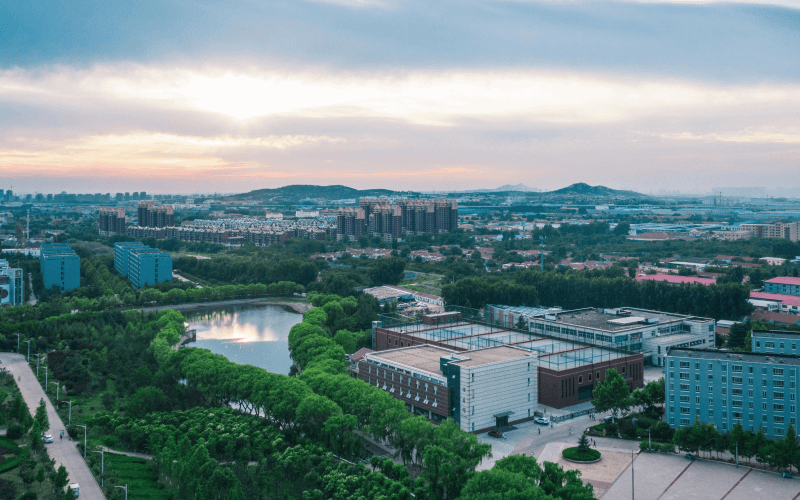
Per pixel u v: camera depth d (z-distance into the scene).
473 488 155.75
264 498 179.62
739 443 196.38
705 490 180.38
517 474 155.88
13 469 187.88
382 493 167.75
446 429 187.75
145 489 182.12
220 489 177.38
